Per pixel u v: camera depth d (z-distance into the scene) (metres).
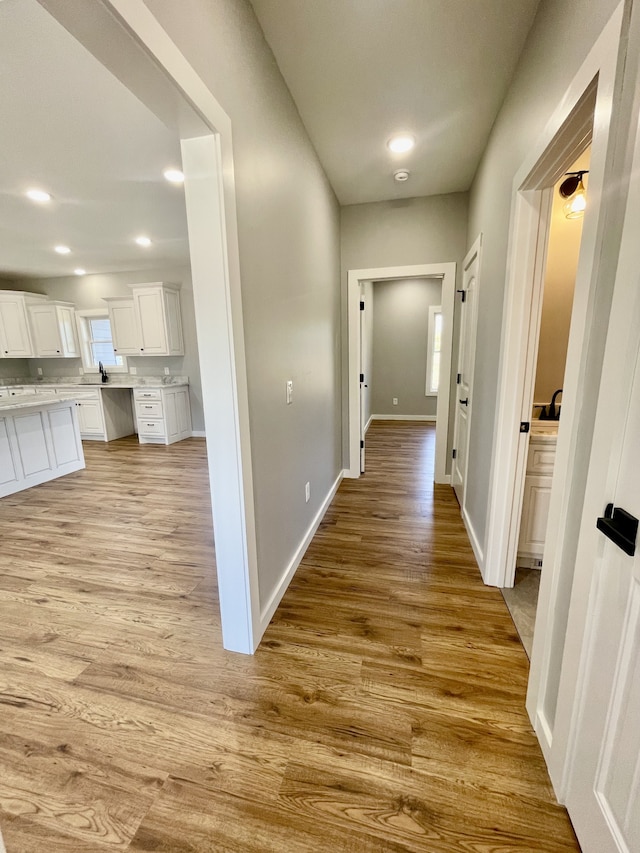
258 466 1.60
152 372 6.12
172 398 5.62
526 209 1.65
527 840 0.97
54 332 5.86
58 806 1.06
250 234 1.45
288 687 1.43
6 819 1.04
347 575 2.15
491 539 2.00
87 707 1.37
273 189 1.68
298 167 2.04
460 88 1.83
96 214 3.27
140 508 3.21
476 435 2.45
